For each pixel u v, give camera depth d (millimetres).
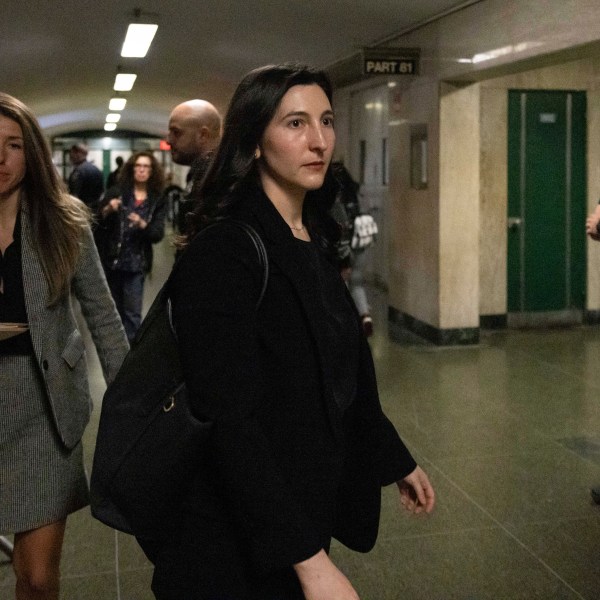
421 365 7062
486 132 8469
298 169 1555
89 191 10625
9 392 2205
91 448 4887
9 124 2207
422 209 8164
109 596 3186
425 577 3285
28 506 2207
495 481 4305
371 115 11336
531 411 5609
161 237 6805
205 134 4262
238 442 1420
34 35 8969
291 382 1518
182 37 9188
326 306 1631
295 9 7387
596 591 3146
